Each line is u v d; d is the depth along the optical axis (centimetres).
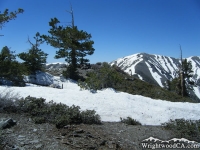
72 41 2586
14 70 1744
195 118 1212
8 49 2017
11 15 1173
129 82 2758
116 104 1223
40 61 2466
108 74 1714
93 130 777
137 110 1200
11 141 559
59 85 2294
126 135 802
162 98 2305
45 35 2503
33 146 550
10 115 802
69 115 841
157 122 1102
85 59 2727
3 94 1049
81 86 1466
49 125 749
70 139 627
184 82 3144
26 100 929
